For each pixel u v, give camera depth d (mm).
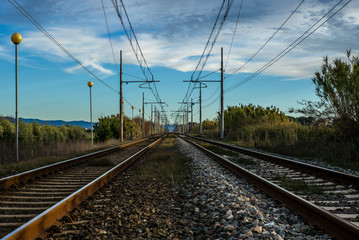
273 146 20344
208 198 6812
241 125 35281
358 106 14875
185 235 4531
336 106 15930
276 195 6270
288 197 5680
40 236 4102
